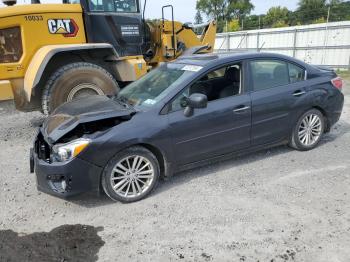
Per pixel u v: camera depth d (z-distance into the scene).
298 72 5.04
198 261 2.96
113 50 7.10
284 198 3.90
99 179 3.79
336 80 5.36
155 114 4.02
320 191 4.02
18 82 6.74
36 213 3.86
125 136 3.79
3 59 6.56
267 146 4.92
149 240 3.27
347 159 4.91
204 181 4.41
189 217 3.61
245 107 4.49
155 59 8.95
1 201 4.16
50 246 3.24
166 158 4.09
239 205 3.79
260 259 2.94
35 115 8.45
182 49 9.16
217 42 24.41
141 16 7.78
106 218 3.68
